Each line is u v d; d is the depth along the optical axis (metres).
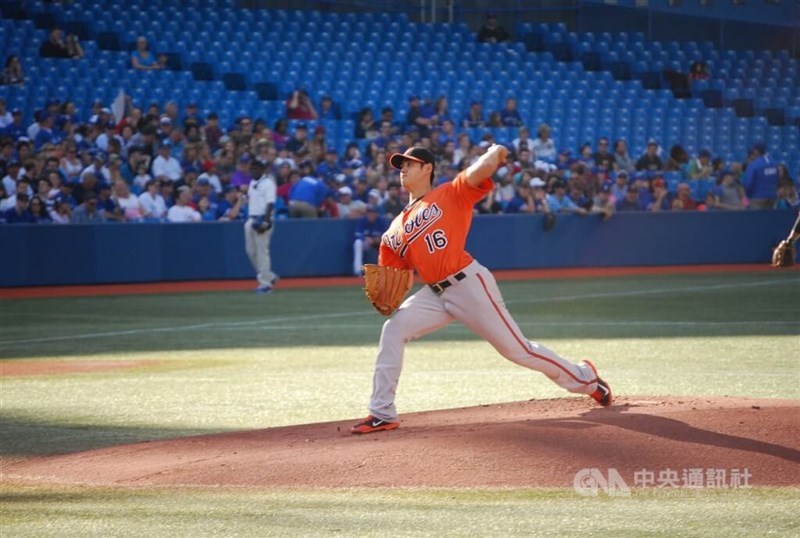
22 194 51.34
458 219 17.09
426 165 17.47
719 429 16.00
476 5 81.44
